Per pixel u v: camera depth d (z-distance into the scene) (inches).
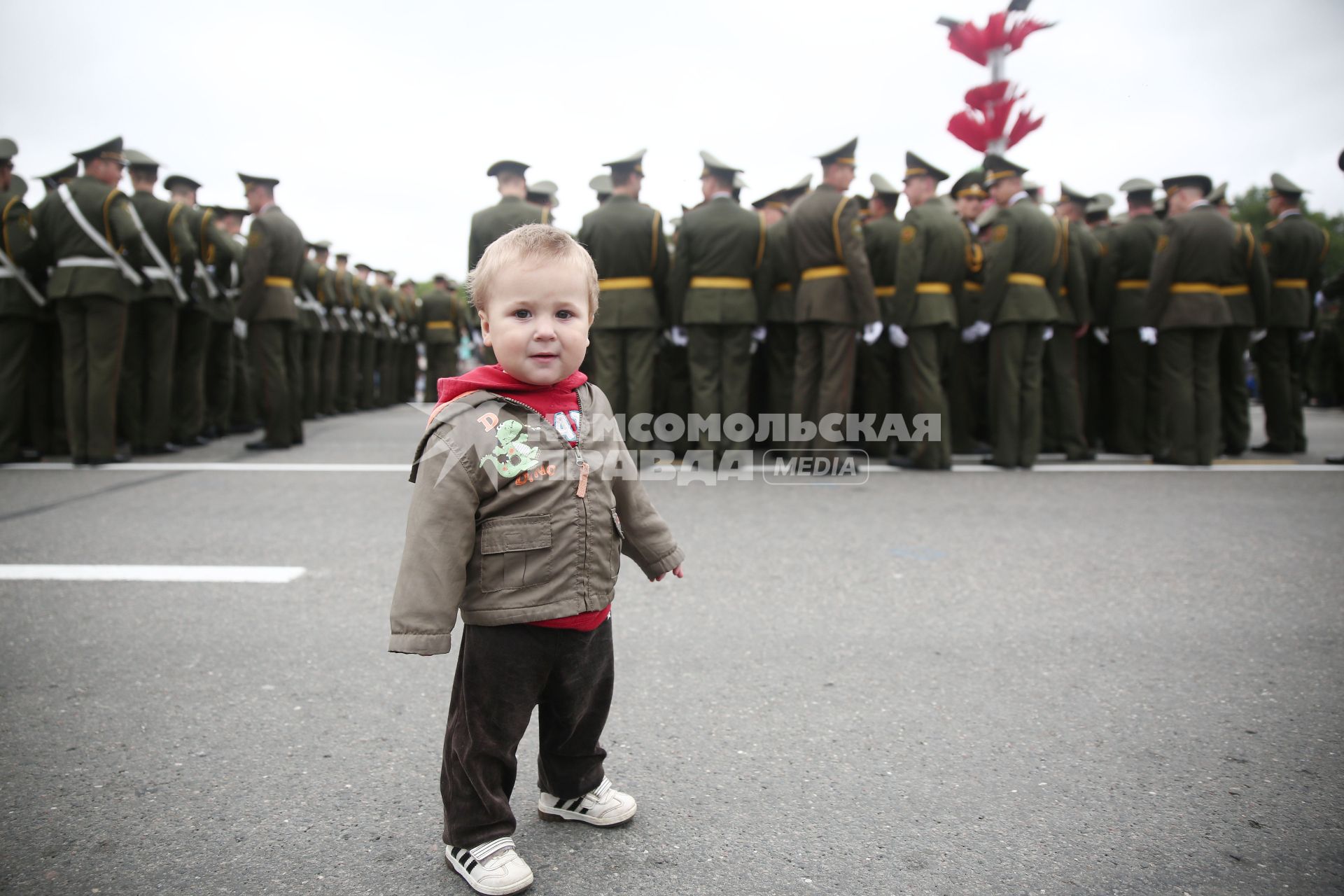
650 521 72.2
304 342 411.5
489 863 64.7
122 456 267.1
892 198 279.4
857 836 72.1
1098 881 66.1
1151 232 280.7
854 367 239.8
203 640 113.0
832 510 190.9
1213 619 122.3
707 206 246.2
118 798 77.0
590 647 67.3
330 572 141.9
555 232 63.1
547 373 62.7
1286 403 292.7
